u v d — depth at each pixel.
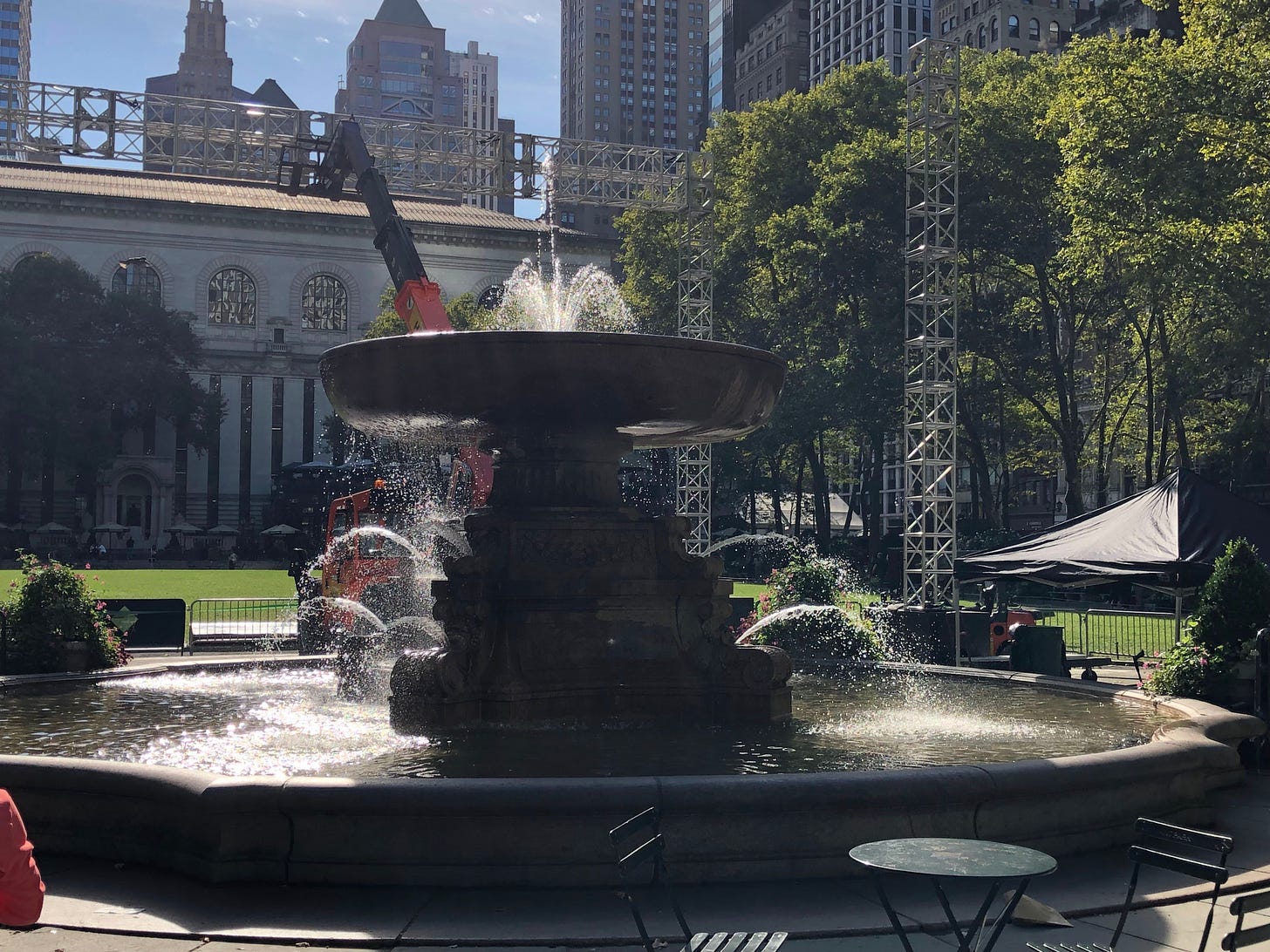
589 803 6.33
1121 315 43.84
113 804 6.94
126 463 90.81
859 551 55.91
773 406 11.27
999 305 46.72
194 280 96.19
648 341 9.63
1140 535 15.51
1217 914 6.14
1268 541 14.84
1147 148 30.48
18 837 3.13
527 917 5.88
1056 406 53.41
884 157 43.16
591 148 34.47
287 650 22.94
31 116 30.17
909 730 10.38
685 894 6.29
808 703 12.48
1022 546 17.36
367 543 20.56
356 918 5.85
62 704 12.16
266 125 31.44
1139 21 80.75
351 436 86.19
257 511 97.31
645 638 10.55
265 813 6.45
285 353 97.81
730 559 57.47
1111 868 6.96
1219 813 8.67
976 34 109.62
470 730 9.80
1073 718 11.26
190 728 10.24
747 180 52.34
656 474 45.50
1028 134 41.12
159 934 5.62
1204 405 46.28
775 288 52.16
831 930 5.70
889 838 6.66
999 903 6.14
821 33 137.62
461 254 98.12
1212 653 11.85
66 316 77.62
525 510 10.68
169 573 59.97
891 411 46.72
